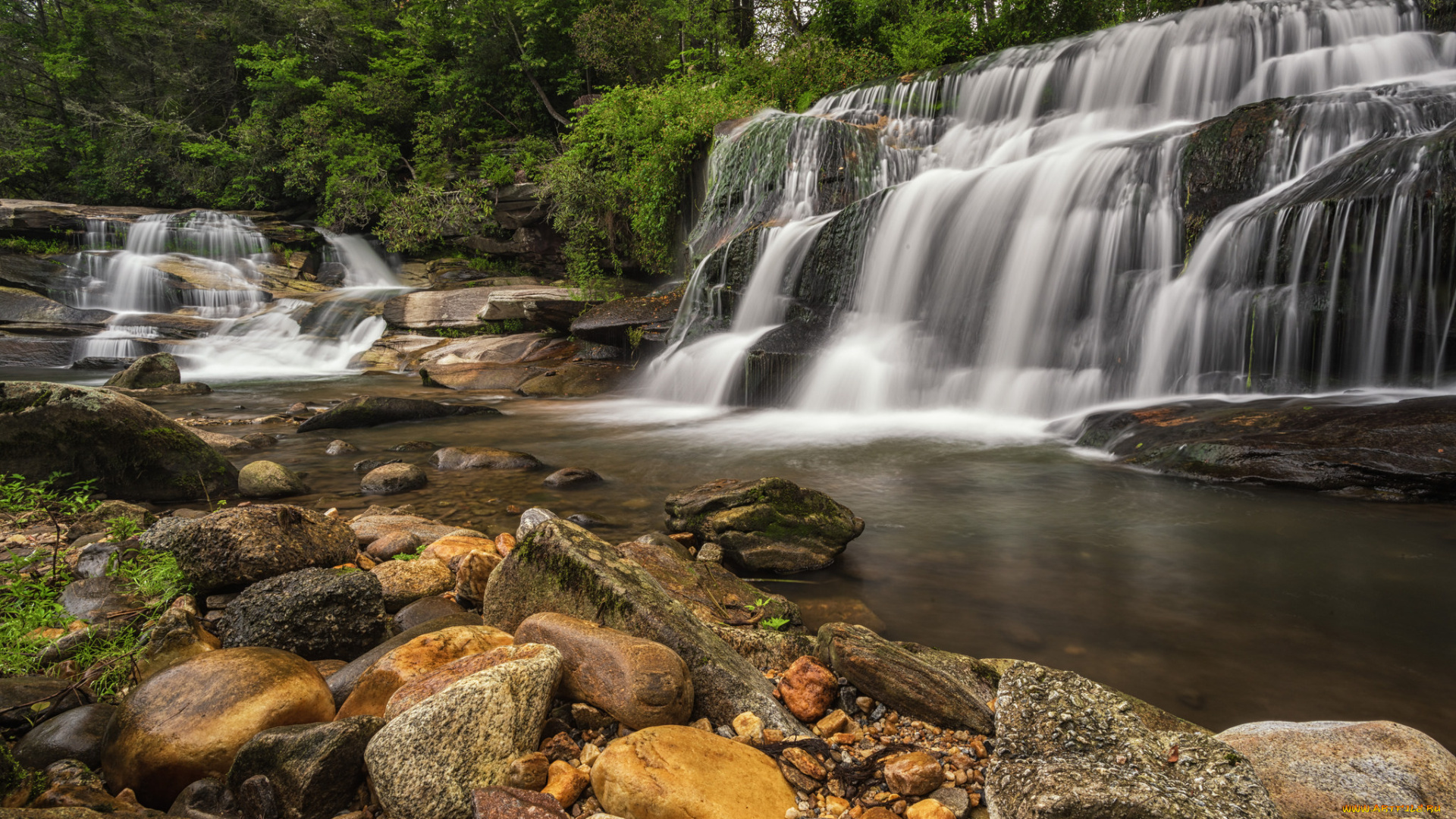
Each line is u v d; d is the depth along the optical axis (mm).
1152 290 9336
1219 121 9766
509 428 10211
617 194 19734
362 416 10320
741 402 11977
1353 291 7797
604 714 2502
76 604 3404
